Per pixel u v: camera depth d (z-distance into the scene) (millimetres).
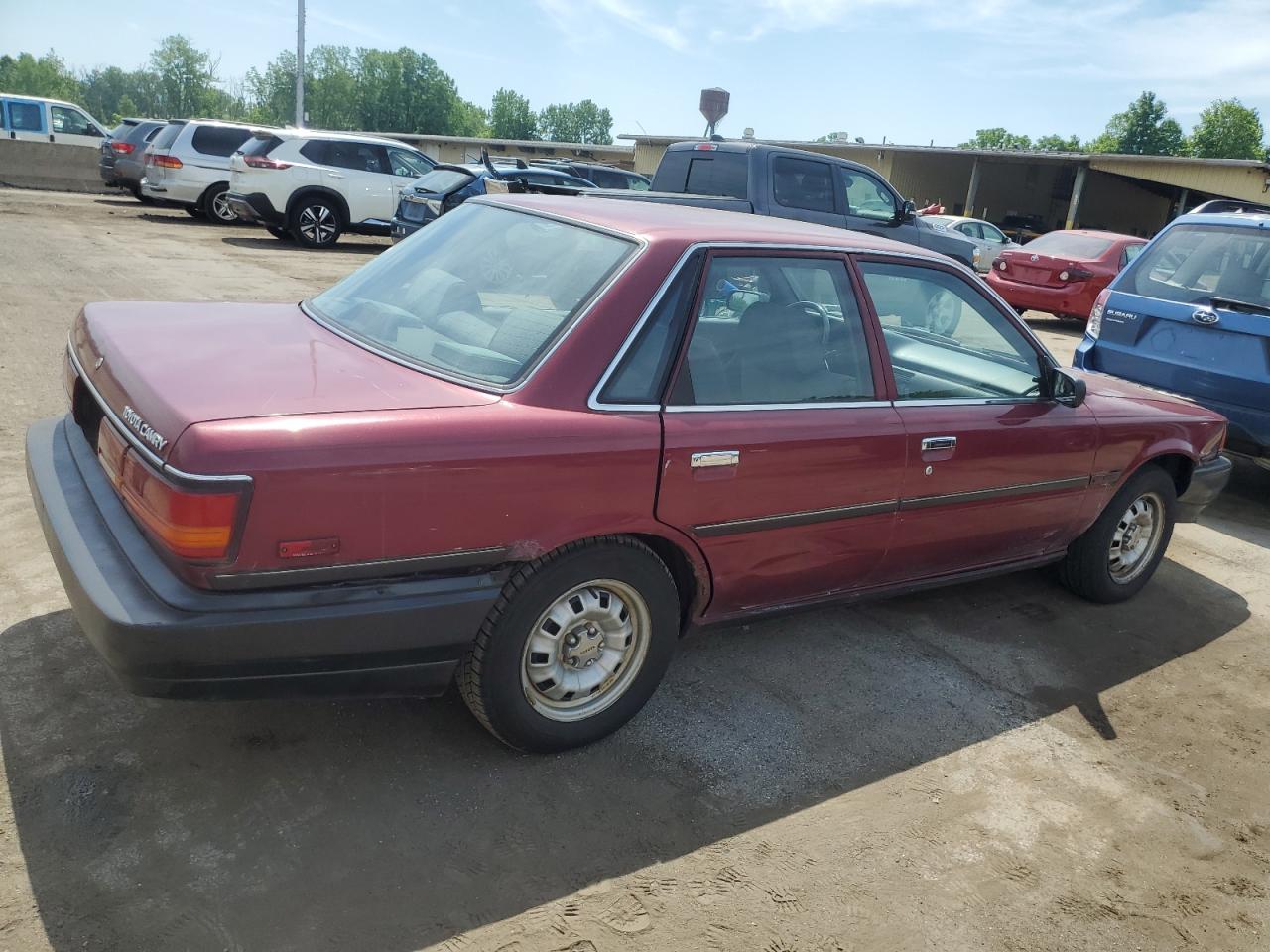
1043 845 2939
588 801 2879
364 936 2307
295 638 2412
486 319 3020
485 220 3592
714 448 2980
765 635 4070
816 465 3244
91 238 13805
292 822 2648
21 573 3809
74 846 2473
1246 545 5906
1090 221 41062
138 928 2250
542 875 2568
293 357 2881
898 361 3598
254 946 2242
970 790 3160
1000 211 39750
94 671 3205
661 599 3072
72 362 3234
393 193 16250
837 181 10570
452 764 2973
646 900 2521
